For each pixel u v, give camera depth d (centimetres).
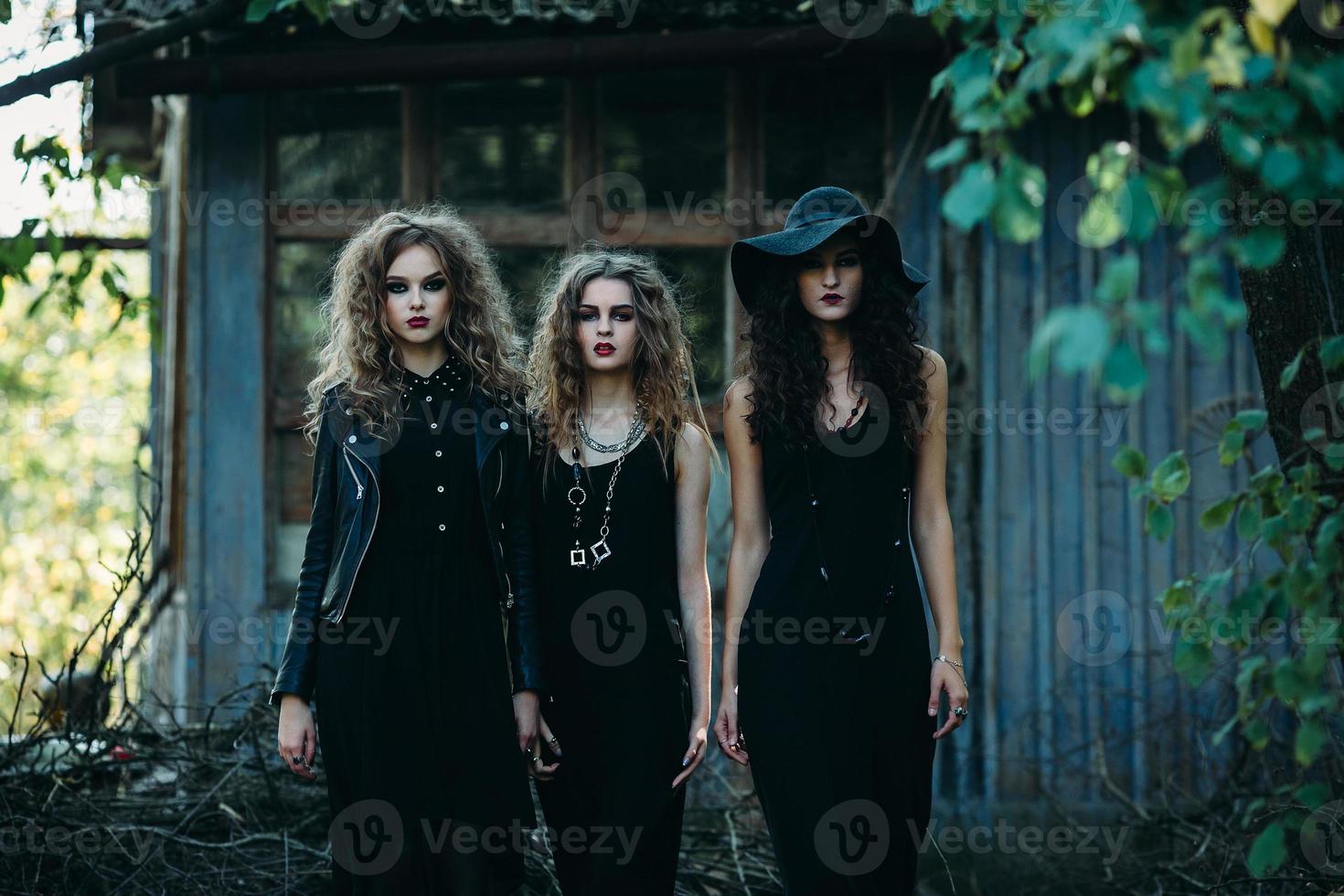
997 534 661
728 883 455
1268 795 468
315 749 354
